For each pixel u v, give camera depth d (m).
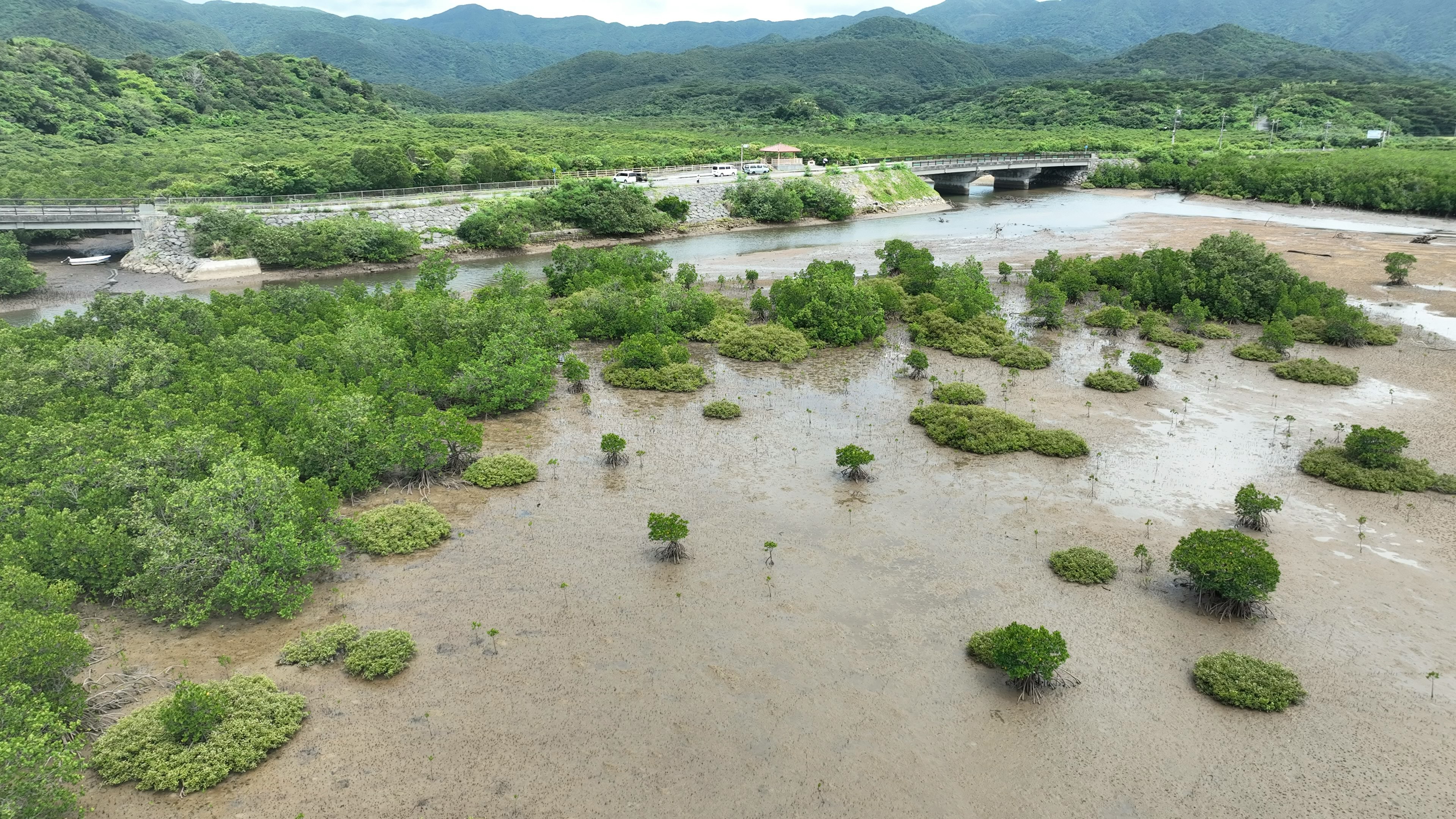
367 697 18.12
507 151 95.75
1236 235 54.03
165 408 28.91
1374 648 19.69
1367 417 34.44
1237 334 47.81
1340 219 91.69
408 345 40.84
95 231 80.44
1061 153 135.62
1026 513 26.36
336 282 66.06
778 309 49.16
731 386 39.22
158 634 20.48
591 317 47.19
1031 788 15.56
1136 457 30.52
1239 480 28.61
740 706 17.78
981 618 20.91
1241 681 17.97
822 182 101.31
